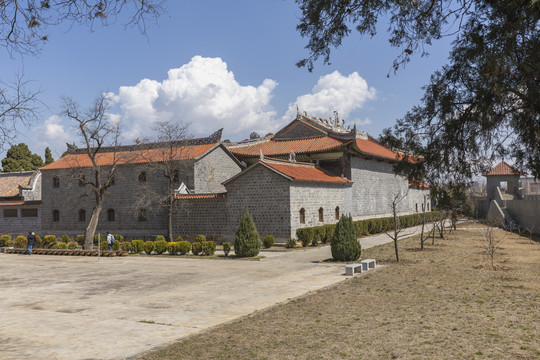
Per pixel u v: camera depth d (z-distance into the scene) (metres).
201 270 22.98
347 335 10.44
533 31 7.75
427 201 67.38
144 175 43.38
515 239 34.88
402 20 9.80
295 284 17.88
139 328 11.55
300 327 11.23
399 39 9.96
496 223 47.97
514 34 7.51
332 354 9.11
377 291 15.68
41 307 14.70
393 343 9.75
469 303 13.44
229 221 36.22
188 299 15.45
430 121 11.07
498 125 10.08
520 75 8.24
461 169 11.27
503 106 9.47
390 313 12.48
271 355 9.10
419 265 21.67
